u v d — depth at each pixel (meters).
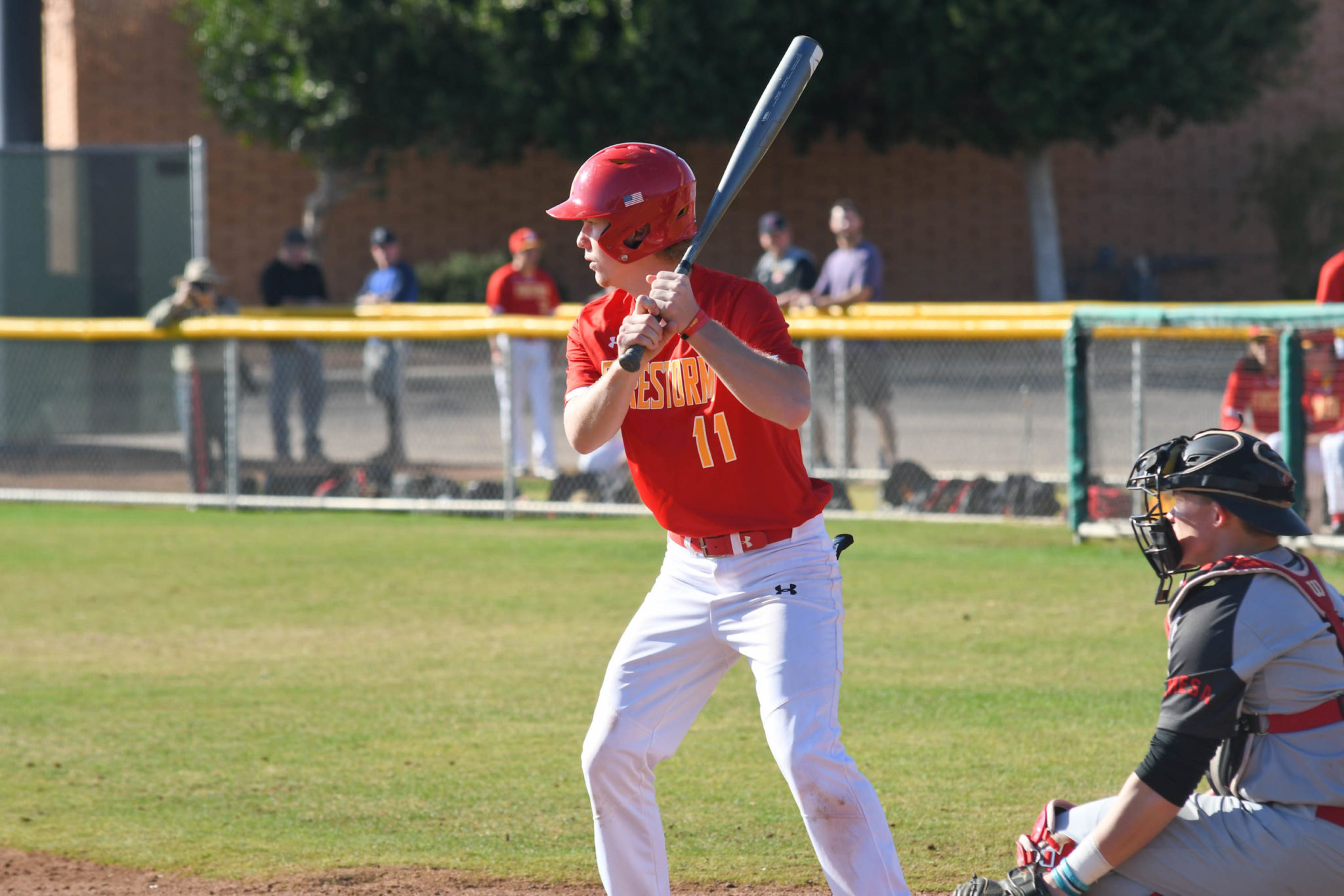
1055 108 91.38
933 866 15.89
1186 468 11.26
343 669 25.17
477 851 16.77
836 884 12.05
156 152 50.72
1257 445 11.25
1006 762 19.53
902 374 44.22
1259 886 10.91
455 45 88.75
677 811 18.02
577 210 12.20
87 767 19.92
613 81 88.62
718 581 12.46
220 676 24.84
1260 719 10.90
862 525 39.16
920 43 90.62
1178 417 38.91
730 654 12.84
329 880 15.88
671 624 12.70
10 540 38.62
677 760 20.14
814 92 94.50
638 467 12.66
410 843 17.03
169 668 25.39
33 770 19.81
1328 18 119.19
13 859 16.53
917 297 118.44
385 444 49.94
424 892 15.53
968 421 47.66
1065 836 11.91
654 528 39.75
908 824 17.23
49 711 22.72
